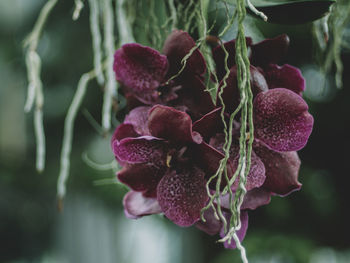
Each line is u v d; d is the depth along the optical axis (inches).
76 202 58.6
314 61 22.7
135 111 17.3
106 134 21.8
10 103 57.5
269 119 16.4
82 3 21.3
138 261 56.3
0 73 54.0
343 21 21.8
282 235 52.9
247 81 16.1
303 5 17.8
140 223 55.3
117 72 17.5
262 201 16.8
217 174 15.8
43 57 50.6
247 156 15.9
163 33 21.8
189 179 16.4
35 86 23.1
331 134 54.4
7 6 51.1
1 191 60.7
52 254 66.4
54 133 54.2
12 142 59.2
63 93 51.6
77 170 52.8
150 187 16.8
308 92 47.8
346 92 51.1
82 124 51.4
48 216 62.9
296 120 16.2
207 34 19.0
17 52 51.6
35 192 58.9
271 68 17.7
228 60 17.3
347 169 55.6
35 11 50.0
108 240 57.6
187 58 16.9
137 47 17.1
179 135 15.8
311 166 56.3
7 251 67.2
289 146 16.3
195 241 59.2
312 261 52.9
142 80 17.4
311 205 53.9
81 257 59.7
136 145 16.2
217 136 16.5
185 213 16.4
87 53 49.6
